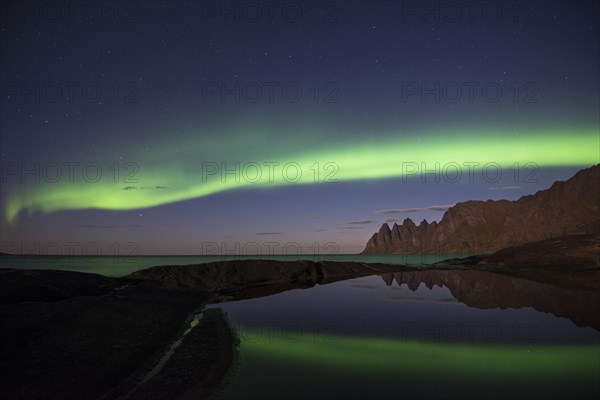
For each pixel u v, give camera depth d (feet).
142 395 46.96
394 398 45.24
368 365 58.29
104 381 50.67
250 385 49.85
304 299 144.97
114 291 126.21
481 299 136.56
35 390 45.32
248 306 126.72
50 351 57.52
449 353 64.95
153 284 148.66
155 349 68.59
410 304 128.57
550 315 101.60
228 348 68.74
